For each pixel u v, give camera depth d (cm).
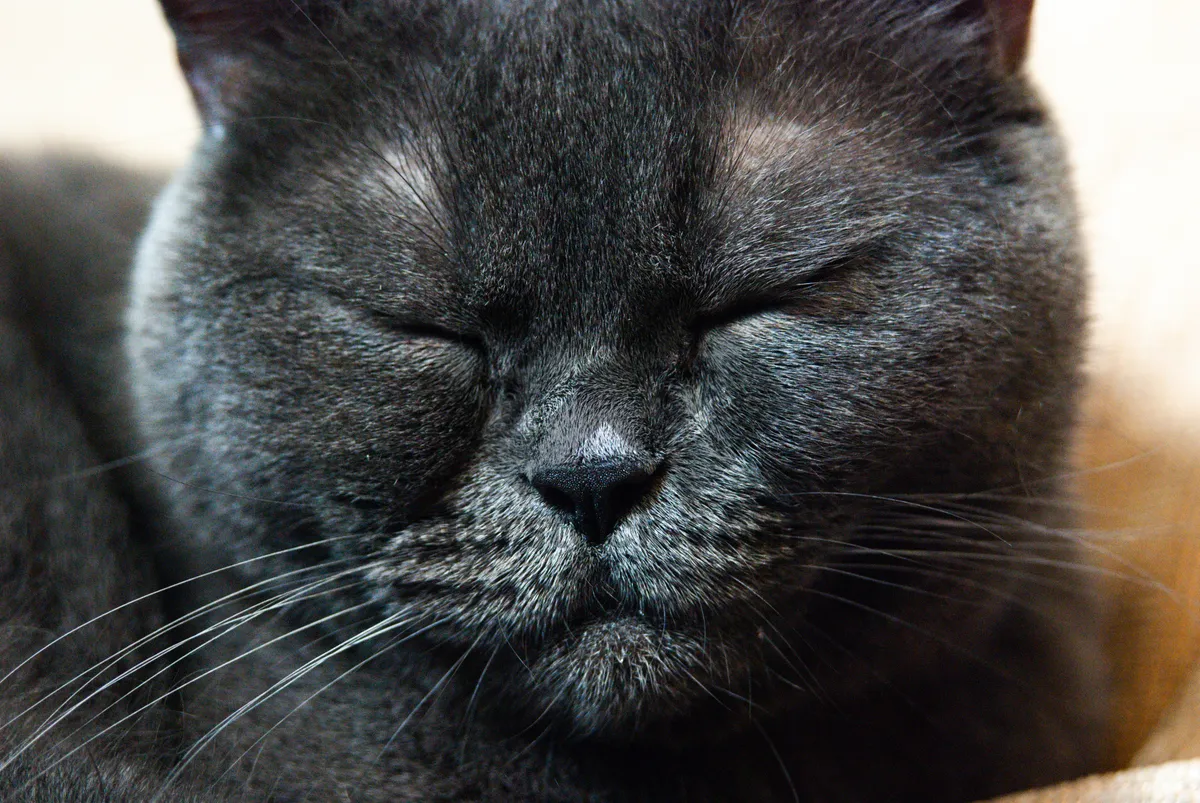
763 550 26
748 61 26
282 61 28
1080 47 45
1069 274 28
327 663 28
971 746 29
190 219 29
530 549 26
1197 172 40
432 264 26
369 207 26
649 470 25
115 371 32
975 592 28
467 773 28
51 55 48
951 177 27
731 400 26
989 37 28
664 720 27
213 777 27
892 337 26
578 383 25
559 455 25
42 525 28
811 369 26
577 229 25
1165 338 36
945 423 26
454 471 26
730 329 26
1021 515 28
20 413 29
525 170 25
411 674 28
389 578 27
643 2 26
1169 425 34
